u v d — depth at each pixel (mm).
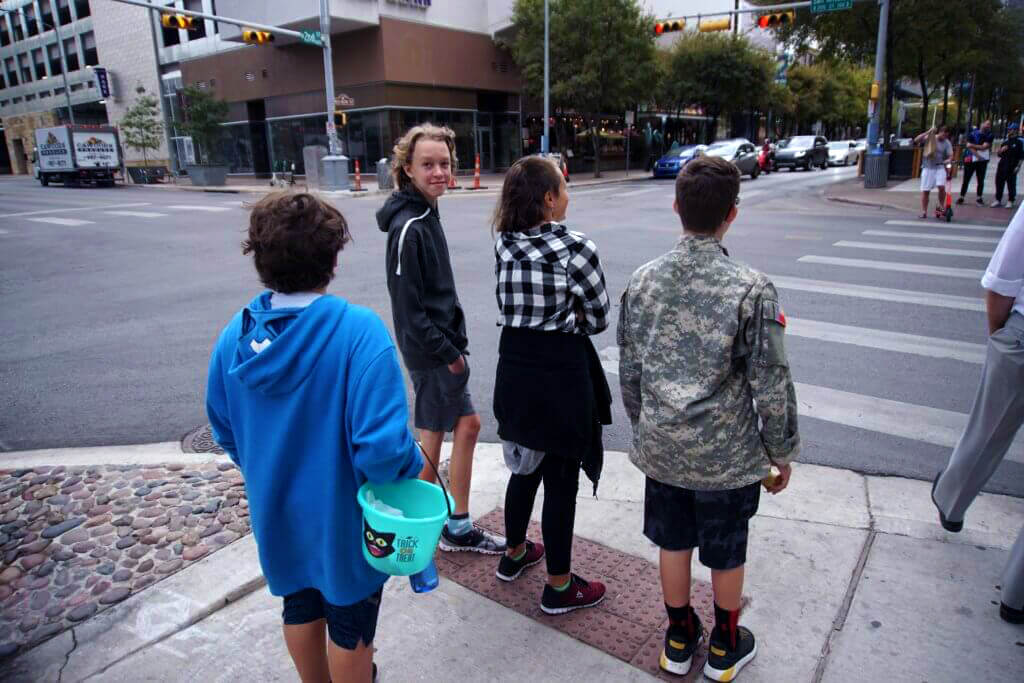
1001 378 2656
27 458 4344
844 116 62812
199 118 32812
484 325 7008
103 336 7246
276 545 1770
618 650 2531
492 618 2729
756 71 37250
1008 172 15141
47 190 31172
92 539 3242
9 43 50500
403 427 1654
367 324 1697
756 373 1984
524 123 34906
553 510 2594
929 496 3584
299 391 1657
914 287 8047
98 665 2510
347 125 30516
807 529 3266
